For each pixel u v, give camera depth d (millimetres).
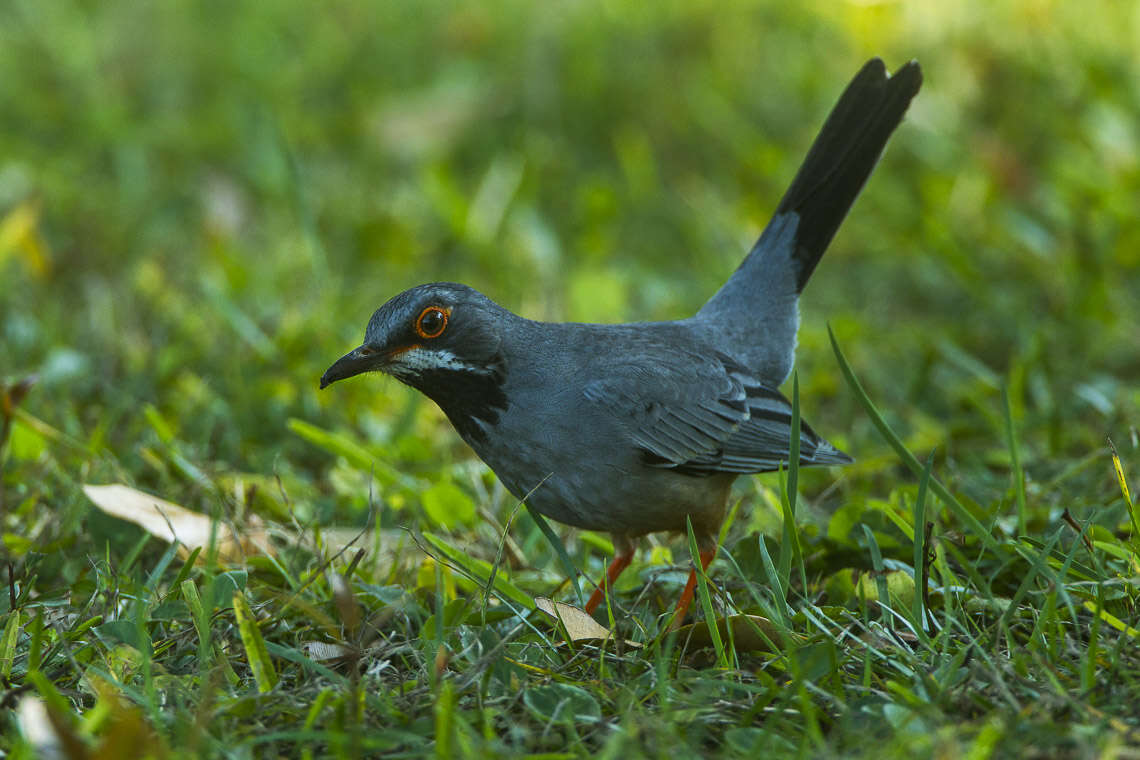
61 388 12086
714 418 9000
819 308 14789
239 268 14258
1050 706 6391
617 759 6078
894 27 18938
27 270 14945
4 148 17688
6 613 7969
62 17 20781
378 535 8898
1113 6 19375
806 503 10312
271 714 6648
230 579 7891
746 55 19109
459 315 8516
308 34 20578
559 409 8609
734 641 7438
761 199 16141
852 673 7102
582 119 18156
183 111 18953
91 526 9164
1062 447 10906
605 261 15602
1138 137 16656
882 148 10484
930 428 11594
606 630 7688
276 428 11750
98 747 5895
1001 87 18000
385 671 7367
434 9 20719
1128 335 13219
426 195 16281
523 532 10086
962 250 15102
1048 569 7246
